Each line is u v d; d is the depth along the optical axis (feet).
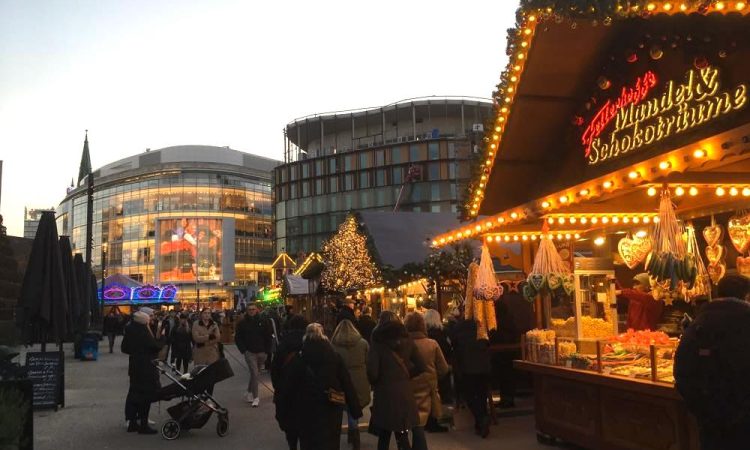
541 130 30.42
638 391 21.29
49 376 40.86
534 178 32.99
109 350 101.76
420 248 51.75
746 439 12.85
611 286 30.42
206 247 426.92
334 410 20.34
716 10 15.74
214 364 32.55
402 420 21.77
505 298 39.22
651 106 23.16
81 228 492.13
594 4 17.79
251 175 454.81
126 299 144.25
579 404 25.20
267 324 49.11
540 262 29.43
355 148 310.04
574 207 29.09
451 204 283.38
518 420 33.47
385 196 293.43
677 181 22.03
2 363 26.03
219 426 32.22
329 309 64.44
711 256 27.81
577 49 25.91
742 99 18.63
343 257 58.54
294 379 20.44
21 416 21.38
